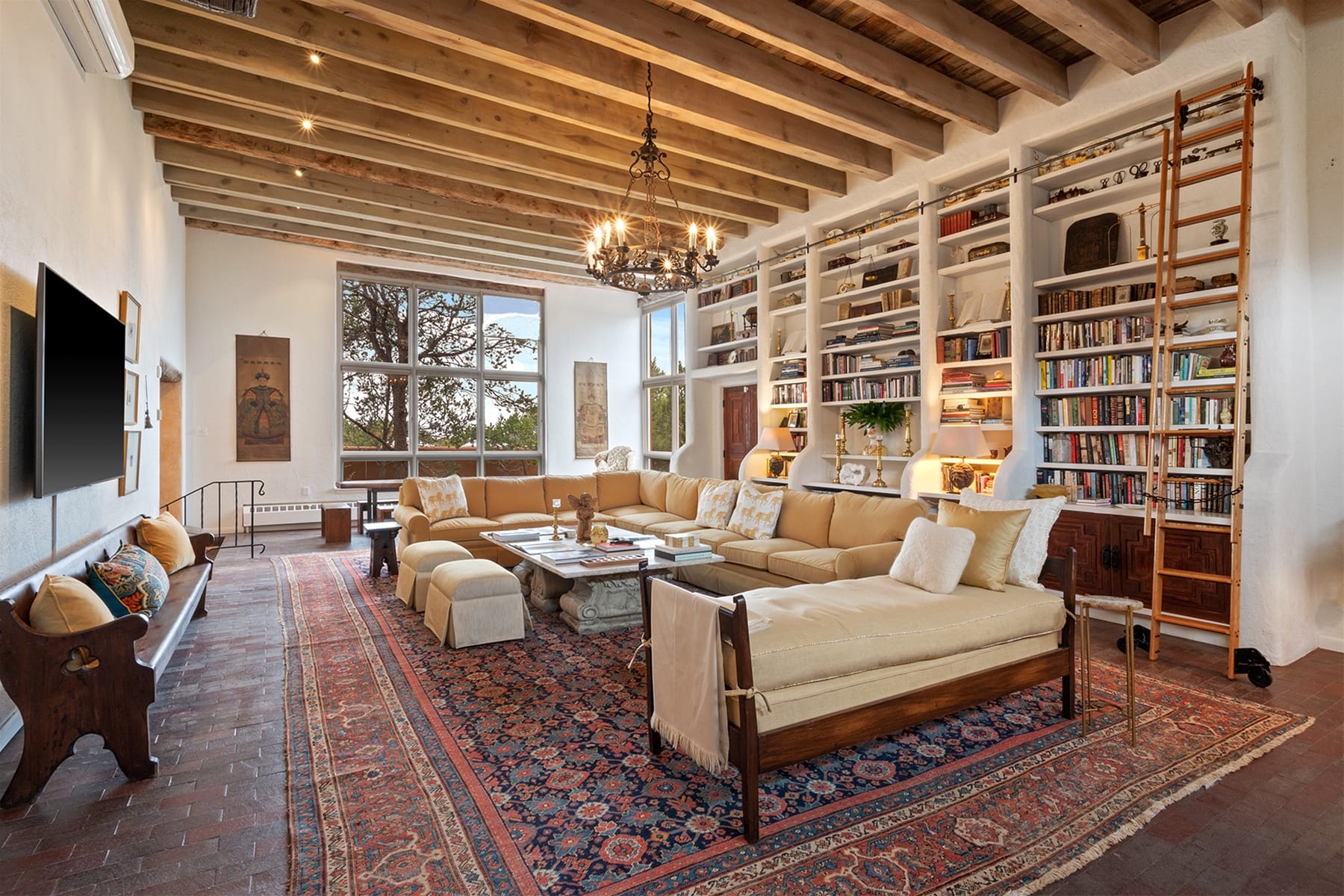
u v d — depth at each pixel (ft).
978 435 15.30
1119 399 13.83
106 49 10.55
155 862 6.04
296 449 27.32
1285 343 11.37
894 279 18.72
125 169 14.46
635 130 15.83
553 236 25.22
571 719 9.20
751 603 8.61
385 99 14.42
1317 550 12.01
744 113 15.29
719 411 28.60
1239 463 11.07
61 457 9.26
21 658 6.98
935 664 8.31
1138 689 10.15
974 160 16.16
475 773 7.70
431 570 14.61
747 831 6.39
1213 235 12.60
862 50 13.03
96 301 12.20
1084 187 14.79
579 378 34.06
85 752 8.24
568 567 12.55
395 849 6.24
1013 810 6.87
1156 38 12.69
